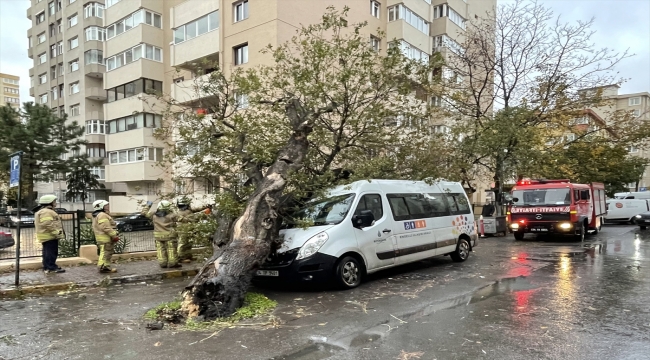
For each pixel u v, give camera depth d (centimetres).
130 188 3133
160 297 686
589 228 1612
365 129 917
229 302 561
